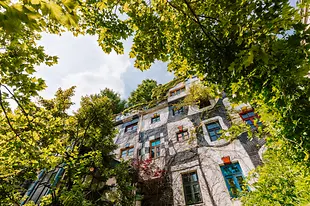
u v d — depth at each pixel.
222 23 2.42
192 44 3.28
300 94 1.86
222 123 10.39
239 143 8.95
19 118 3.90
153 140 12.41
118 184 7.65
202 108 12.02
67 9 1.44
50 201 5.87
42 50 3.21
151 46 3.67
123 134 14.73
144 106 16.42
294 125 2.06
